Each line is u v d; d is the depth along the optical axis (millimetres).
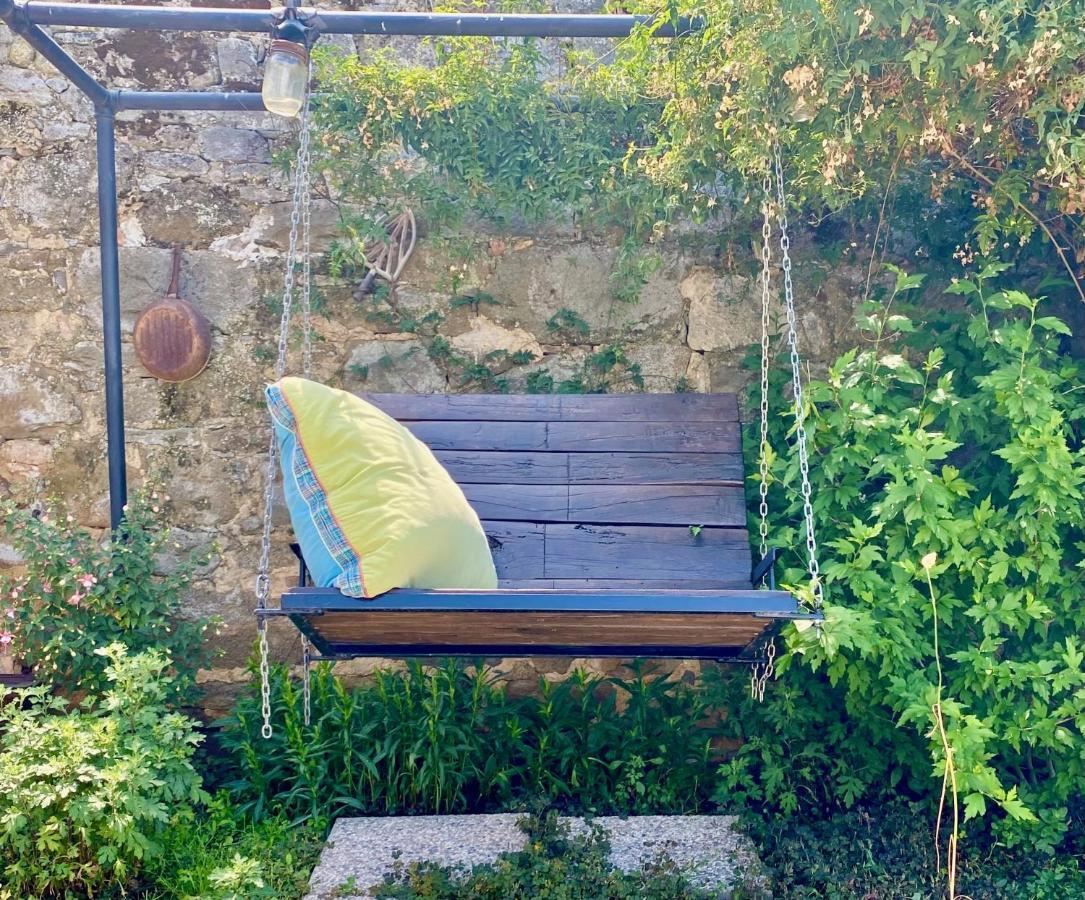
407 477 2701
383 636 2916
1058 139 2705
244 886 2838
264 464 3955
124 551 3516
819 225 3965
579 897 2793
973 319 3330
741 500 3301
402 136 3623
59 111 3852
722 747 3842
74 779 2789
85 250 3873
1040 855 3043
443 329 3986
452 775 3484
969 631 3219
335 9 3943
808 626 2676
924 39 2709
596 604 2371
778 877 2920
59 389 3879
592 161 3674
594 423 3396
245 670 3941
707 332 4008
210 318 3912
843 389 3217
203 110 3584
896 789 3488
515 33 3066
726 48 2832
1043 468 2918
